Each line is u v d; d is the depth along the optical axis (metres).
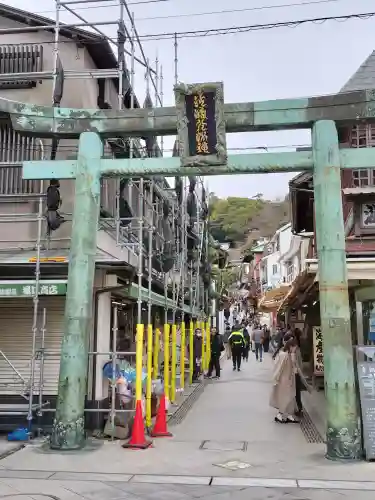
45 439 9.29
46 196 10.07
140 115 9.20
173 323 14.22
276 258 47.28
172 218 15.37
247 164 8.93
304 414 11.99
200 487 6.49
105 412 9.80
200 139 8.92
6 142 11.16
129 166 9.17
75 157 11.14
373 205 12.11
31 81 11.38
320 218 8.54
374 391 7.95
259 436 9.62
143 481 6.76
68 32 11.48
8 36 11.75
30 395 9.24
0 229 10.89
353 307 13.15
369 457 7.65
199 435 9.68
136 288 11.23
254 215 89.06
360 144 12.73
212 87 8.70
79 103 11.33
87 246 8.96
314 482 6.69
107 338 10.77
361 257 11.32
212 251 32.56
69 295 8.81
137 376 8.96
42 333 9.65
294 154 8.85
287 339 11.59
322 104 8.75
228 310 46.09
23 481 6.74
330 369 8.05
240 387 16.94
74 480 6.79
